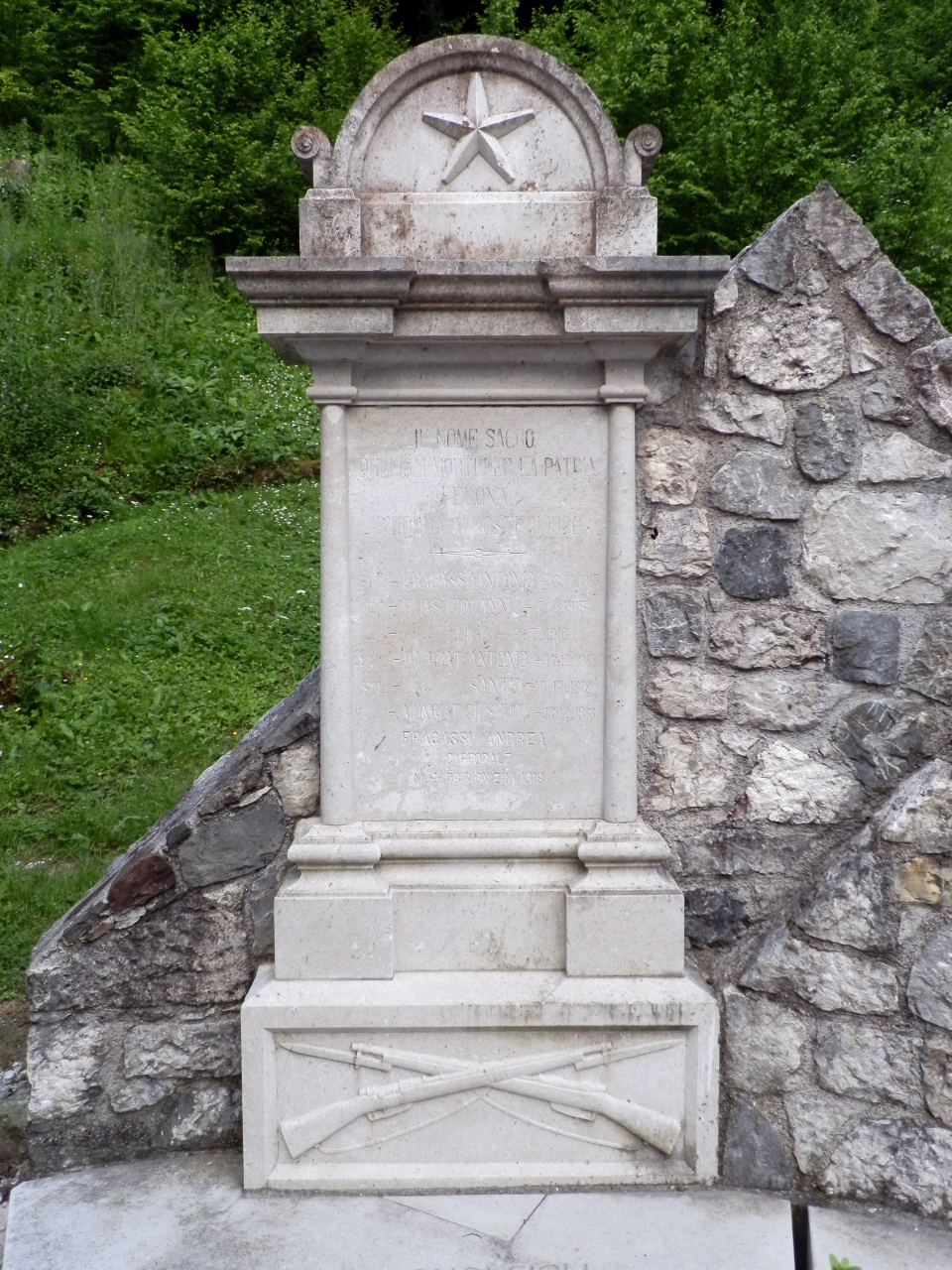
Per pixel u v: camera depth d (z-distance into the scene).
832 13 13.62
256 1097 2.96
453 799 3.11
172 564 7.91
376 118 2.97
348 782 3.07
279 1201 2.93
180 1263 2.65
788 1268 2.62
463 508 3.05
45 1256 2.69
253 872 3.22
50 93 16.81
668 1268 2.61
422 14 17.27
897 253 11.02
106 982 3.21
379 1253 2.67
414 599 3.07
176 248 13.54
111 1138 3.21
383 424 3.03
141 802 5.34
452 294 2.83
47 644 6.75
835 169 10.76
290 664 6.81
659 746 3.20
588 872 3.06
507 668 3.09
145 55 16.11
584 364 3.02
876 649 3.17
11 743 5.89
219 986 3.23
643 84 11.34
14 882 4.76
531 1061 2.98
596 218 2.95
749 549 3.16
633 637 3.08
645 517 3.16
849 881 3.00
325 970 3.01
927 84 14.70
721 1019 3.08
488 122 2.97
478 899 3.05
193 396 10.39
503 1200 2.91
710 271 2.75
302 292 2.79
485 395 3.00
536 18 14.53
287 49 15.84
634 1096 3.00
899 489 3.13
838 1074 3.00
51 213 13.23
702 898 3.22
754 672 3.19
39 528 8.73
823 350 3.10
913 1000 2.96
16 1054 3.80
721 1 14.77
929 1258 2.69
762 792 3.20
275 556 8.16
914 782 3.04
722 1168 3.01
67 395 9.95
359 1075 2.99
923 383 3.09
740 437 3.14
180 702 6.32
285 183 13.80
